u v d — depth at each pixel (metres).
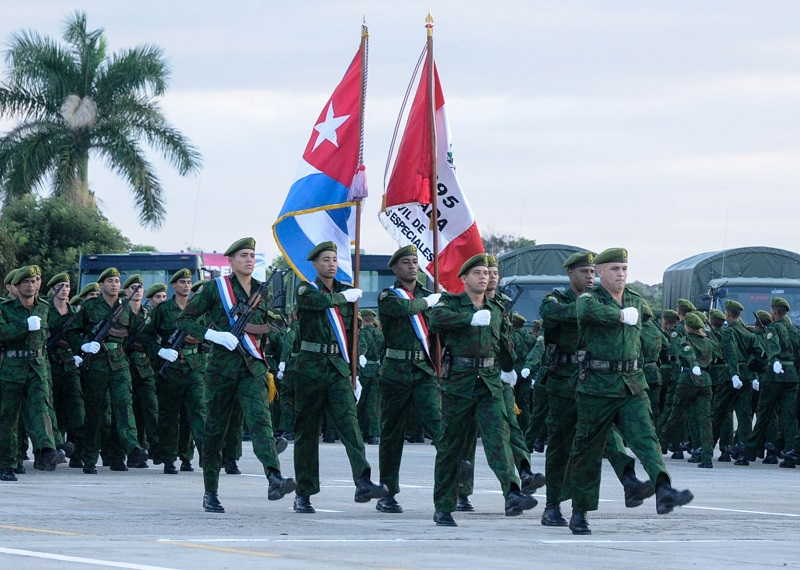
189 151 103.50
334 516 26.50
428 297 27.75
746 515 28.19
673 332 49.03
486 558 19.39
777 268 74.12
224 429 27.00
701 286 74.25
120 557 18.61
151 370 41.00
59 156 101.62
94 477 37.06
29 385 35.84
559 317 24.75
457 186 32.56
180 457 40.09
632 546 21.48
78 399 40.44
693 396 48.06
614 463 24.22
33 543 20.33
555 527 24.91
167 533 22.36
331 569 17.72
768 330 48.62
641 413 23.31
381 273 76.25
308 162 31.61
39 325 35.25
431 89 32.28
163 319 39.25
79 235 102.38
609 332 23.31
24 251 101.56
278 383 52.97
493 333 24.80
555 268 72.44
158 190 103.12
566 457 25.17
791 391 48.44
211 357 27.02
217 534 22.34
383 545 20.95
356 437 26.95
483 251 32.69
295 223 31.45
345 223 31.67
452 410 24.67
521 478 28.33
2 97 102.69
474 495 32.78
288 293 71.56
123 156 101.88
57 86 102.69
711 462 47.25
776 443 50.47
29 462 42.25
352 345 27.55
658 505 23.02
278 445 33.75
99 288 41.84
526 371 50.00
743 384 50.38
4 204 102.69
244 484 34.94
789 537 23.66
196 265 77.94
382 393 28.02
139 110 103.19
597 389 23.23
